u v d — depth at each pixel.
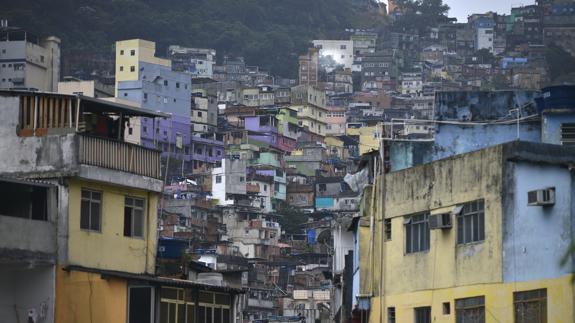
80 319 51.59
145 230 56.66
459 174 49.16
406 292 52.06
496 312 45.97
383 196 54.50
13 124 53.81
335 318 67.81
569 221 43.62
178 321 54.22
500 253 46.09
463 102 59.41
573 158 44.19
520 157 45.75
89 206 53.72
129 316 52.00
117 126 57.47
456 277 48.56
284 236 197.12
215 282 61.56
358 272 56.66
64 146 52.84
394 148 58.47
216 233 182.88
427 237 51.19
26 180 51.31
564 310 42.97
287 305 129.12
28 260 50.50
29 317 51.41
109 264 54.31
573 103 53.09
